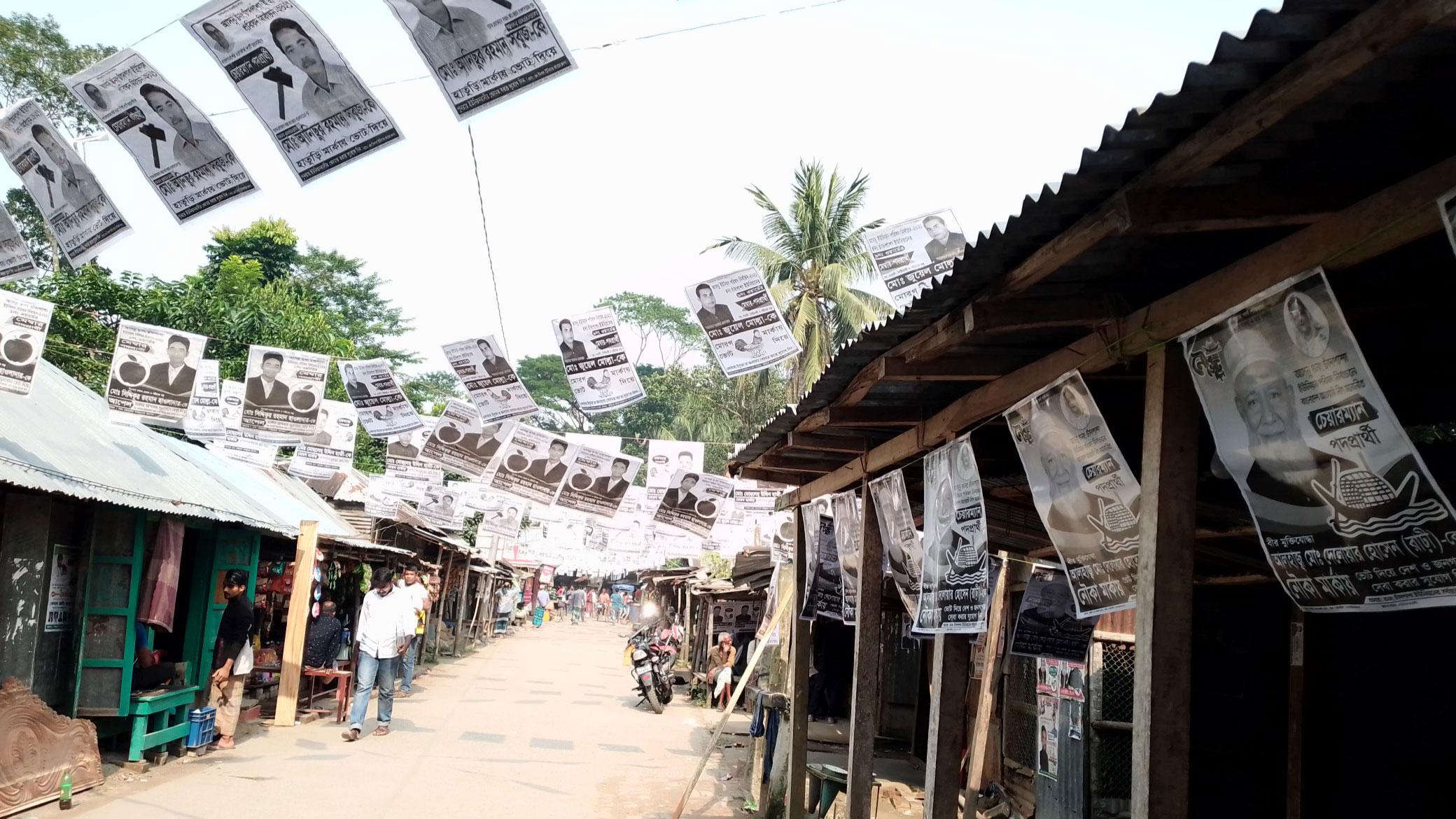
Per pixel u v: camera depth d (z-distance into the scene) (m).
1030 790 9.39
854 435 7.34
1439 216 2.54
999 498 7.57
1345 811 6.18
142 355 9.91
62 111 20.03
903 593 6.80
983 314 4.02
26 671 8.74
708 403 35.12
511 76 5.05
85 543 9.56
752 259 24.78
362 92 5.23
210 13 5.14
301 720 14.40
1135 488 3.88
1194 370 3.46
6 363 8.61
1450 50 2.34
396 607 13.33
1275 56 2.38
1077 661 7.17
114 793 9.00
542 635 41.44
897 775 11.02
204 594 11.84
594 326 9.34
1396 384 4.42
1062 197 3.15
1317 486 2.98
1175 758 3.46
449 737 13.64
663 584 38.00
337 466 14.58
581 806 9.84
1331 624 6.41
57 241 6.61
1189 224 3.01
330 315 33.75
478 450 12.59
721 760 13.20
